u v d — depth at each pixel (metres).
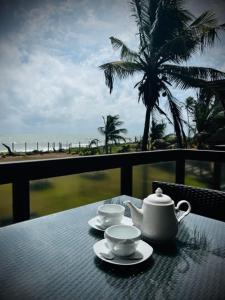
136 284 0.59
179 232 0.90
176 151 2.39
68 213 1.06
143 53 10.76
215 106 13.95
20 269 0.64
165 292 0.56
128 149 18.48
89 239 0.82
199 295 0.55
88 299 0.54
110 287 0.58
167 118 11.07
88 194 3.58
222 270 0.66
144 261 0.69
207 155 2.24
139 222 0.85
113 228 0.76
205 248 0.78
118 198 1.27
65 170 1.60
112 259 0.69
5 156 26.58
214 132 14.09
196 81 9.89
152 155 2.17
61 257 0.71
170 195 1.40
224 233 0.89
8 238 0.82
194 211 1.32
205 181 2.66
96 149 20.12
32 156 26.56
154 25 10.04
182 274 0.64
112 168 1.88
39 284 0.58
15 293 0.55
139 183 2.47
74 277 0.61
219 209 1.25
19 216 1.41
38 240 0.81
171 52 10.09
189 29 9.92
